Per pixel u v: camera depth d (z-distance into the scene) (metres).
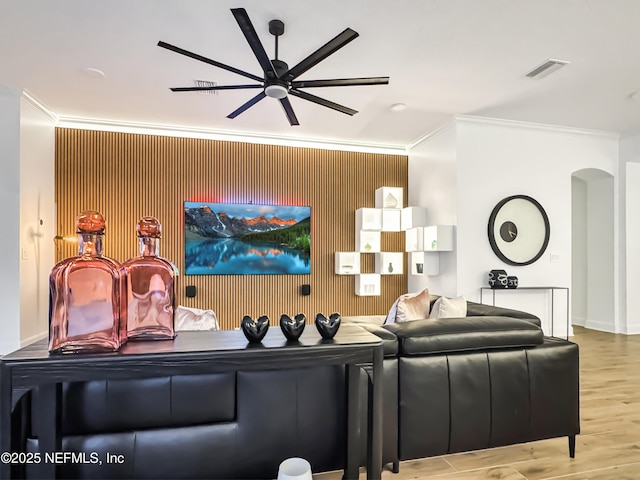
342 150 5.70
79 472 1.34
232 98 4.04
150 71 3.43
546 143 5.04
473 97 4.04
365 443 1.72
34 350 1.25
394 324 1.99
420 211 5.29
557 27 2.77
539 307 4.91
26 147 4.02
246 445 1.53
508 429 1.97
